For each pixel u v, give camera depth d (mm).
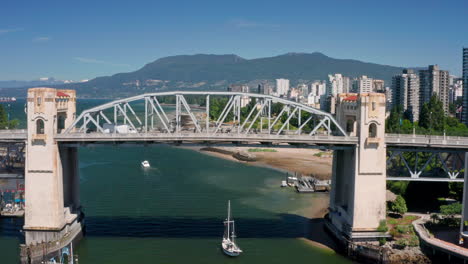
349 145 93562
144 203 122688
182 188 142125
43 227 87875
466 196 84000
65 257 85688
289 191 142500
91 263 82938
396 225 96000
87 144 91438
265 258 87000
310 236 100500
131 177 156375
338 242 95750
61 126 99688
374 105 90438
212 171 173125
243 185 149375
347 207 98625
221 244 93250
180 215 112688
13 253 86750
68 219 91750
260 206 123500
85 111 90750
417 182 117188
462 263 80125
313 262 86250
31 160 87875
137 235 97750
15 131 93312
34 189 88250
